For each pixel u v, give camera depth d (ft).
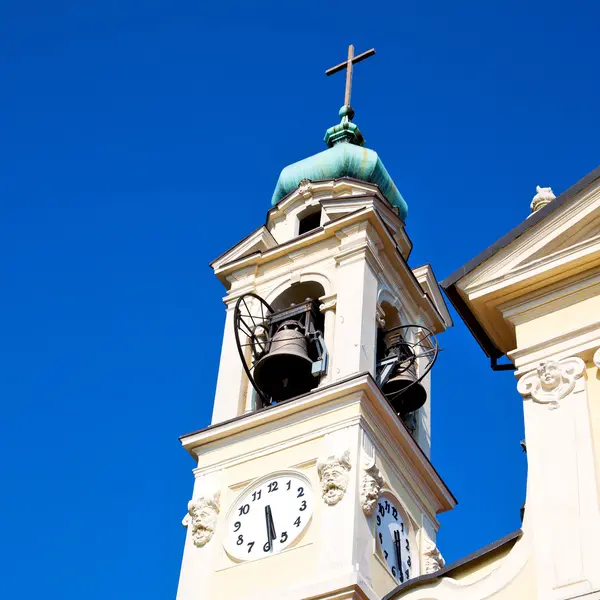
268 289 160.45
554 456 87.76
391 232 160.15
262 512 136.87
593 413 89.04
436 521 146.20
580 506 84.48
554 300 95.55
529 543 86.53
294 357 146.51
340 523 130.21
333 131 185.88
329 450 136.36
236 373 154.20
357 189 170.71
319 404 140.87
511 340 98.37
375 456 137.28
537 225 97.55
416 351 160.56
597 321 92.68
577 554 82.17
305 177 177.06
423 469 145.38
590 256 94.48
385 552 133.18
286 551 131.75
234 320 148.66
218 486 141.69
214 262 166.81
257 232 166.40
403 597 91.15
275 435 142.10
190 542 138.62
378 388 140.46
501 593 86.17
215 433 145.69
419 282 166.30
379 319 153.69
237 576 132.46
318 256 159.84
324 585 124.88
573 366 91.40
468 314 98.84
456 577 90.12
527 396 91.81
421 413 155.53
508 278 96.58
